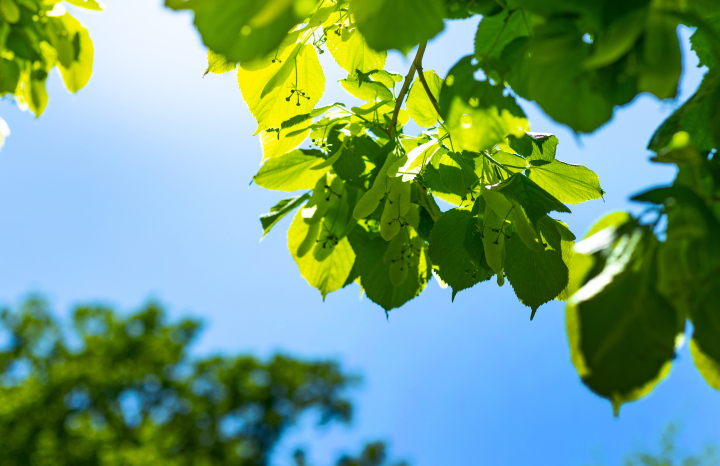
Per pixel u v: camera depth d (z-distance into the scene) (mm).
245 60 409
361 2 482
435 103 744
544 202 678
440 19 483
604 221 478
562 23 540
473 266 738
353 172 759
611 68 542
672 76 469
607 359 417
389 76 790
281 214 777
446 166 767
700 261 416
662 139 587
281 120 804
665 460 5410
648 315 418
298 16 404
